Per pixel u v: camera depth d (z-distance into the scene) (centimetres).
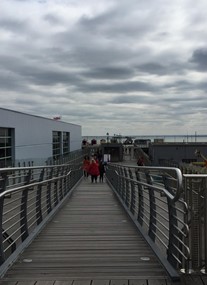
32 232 759
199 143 4675
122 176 1366
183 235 496
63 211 1159
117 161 5931
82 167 3594
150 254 611
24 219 702
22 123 3172
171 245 539
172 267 509
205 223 481
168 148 4569
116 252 626
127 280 471
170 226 546
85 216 1055
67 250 638
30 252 623
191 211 492
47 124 4225
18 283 460
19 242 712
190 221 492
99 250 640
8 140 2888
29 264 549
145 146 6669
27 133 3334
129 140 8319
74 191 1934
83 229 845
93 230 832
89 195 1723
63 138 5447
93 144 8381
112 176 2292
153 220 718
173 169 507
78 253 618
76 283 459
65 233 795
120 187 1516
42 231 815
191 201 492
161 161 4184
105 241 715
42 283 459
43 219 915
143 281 468
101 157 5047
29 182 728
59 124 5009
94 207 1265
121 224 916
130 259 579
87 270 517
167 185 564
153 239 690
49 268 528
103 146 6012
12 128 2928
